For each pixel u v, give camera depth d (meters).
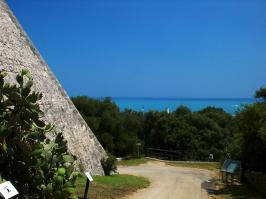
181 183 20.62
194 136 51.56
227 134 52.00
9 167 4.75
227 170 21.97
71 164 5.13
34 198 4.80
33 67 18.86
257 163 22.11
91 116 49.53
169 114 54.50
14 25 19.00
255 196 16.84
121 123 48.22
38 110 5.08
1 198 4.45
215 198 16.23
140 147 48.78
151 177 23.09
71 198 4.96
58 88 21.17
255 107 21.00
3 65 15.86
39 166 4.74
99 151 23.19
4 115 4.89
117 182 18.38
